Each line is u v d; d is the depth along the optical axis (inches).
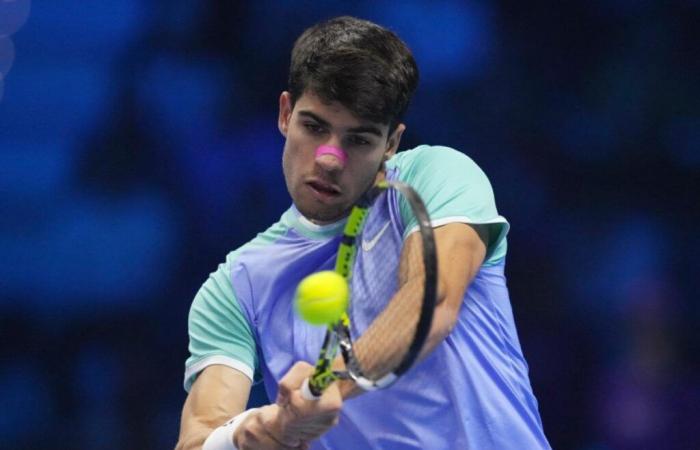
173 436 986.1
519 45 1071.6
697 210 1028.5
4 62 1060.5
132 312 1017.5
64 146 1056.8
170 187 1036.5
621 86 1056.2
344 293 359.6
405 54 424.2
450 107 1064.8
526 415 452.8
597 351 987.3
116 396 992.2
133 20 1074.7
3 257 1020.5
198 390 458.6
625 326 987.9
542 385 982.4
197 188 1033.5
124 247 1025.5
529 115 1059.9
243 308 459.8
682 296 997.2
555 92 1063.6
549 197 1041.5
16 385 992.9
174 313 1018.7
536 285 1018.7
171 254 1026.7
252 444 399.9
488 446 439.2
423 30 1075.9
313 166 414.6
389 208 438.3
